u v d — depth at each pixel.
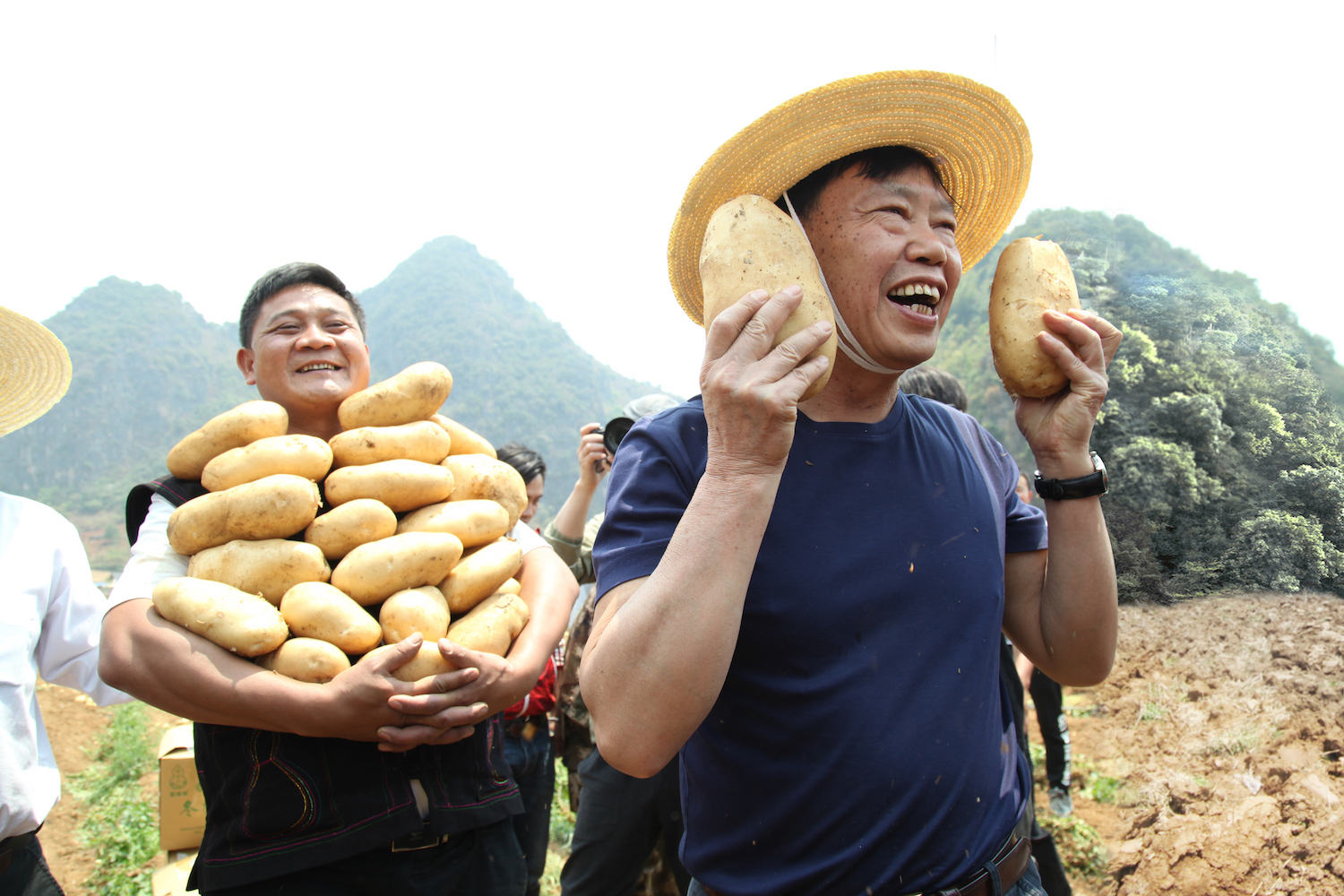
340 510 2.06
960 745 1.38
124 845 5.26
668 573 1.21
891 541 1.44
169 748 3.91
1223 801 1.77
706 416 1.26
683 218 1.63
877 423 1.57
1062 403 1.61
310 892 1.90
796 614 1.37
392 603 1.97
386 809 1.93
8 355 2.71
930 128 1.54
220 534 1.99
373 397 2.31
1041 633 1.70
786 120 1.47
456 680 1.89
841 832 1.34
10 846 2.21
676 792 2.69
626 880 2.78
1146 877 1.92
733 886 1.41
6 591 2.27
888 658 1.38
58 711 7.79
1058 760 3.31
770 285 1.33
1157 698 1.91
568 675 3.20
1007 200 1.80
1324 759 1.60
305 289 2.47
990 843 1.40
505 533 2.42
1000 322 1.63
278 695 1.79
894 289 1.48
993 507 1.61
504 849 2.22
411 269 118.62
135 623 1.88
